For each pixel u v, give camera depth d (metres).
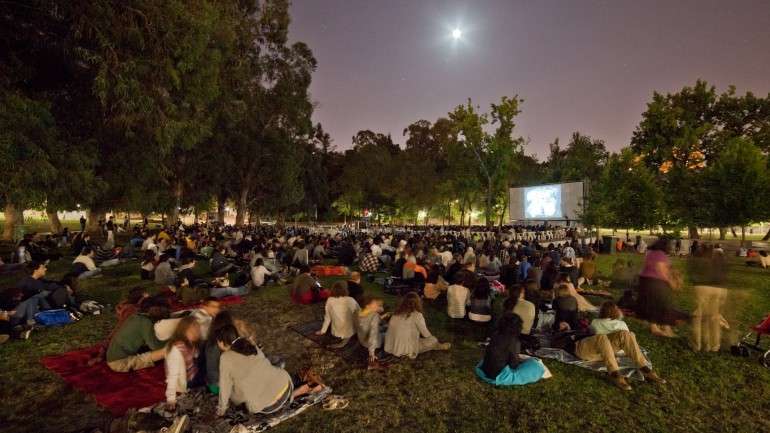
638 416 4.82
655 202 25.84
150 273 12.36
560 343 6.79
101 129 16.14
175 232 24.70
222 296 10.32
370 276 13.30
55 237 22.14
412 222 69.69
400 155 53.09
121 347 5.70
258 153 34.44
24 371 5.70
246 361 4.46
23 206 12.91
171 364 4.67
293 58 34.94
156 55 13.55
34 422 4.47
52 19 12.25
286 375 4.77
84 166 14.66
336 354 6.61
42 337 7.08
